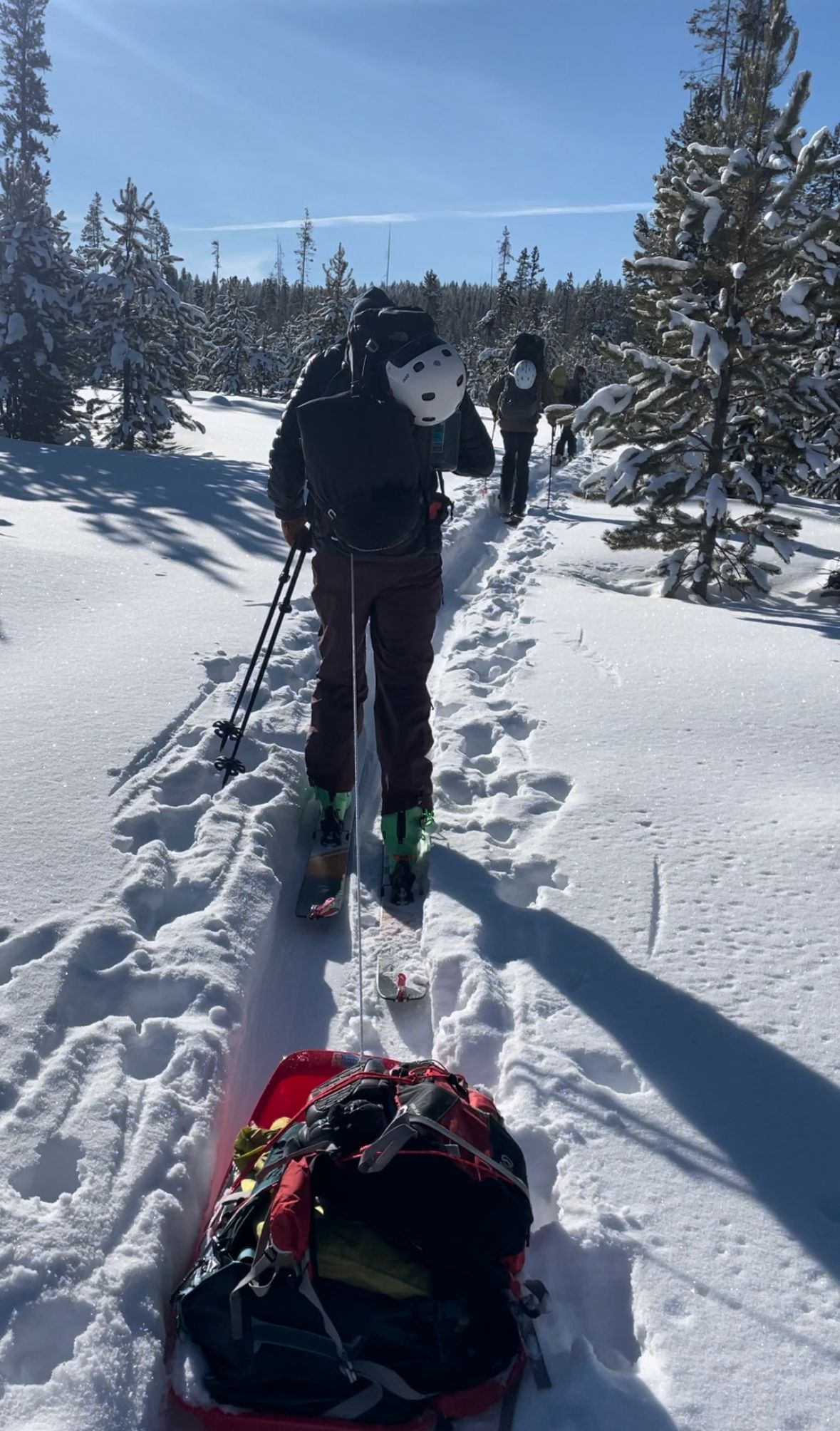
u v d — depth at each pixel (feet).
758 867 12.07
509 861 12.33
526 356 36.14
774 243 26.05
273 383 155.12
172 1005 9.34
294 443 11.98
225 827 12.30
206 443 66.69
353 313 11.81
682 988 9.89
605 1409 5.98
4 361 70.74
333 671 12.68
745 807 13.57
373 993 10.75
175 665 17.29
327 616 12.36
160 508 31.94
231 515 31.53
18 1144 7.39
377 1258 6.39
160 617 20.02
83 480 36.47
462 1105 7.20
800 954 10.43
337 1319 6.12
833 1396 6.02
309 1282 6.13
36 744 13.76
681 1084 8.64
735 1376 6.15
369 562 11.71
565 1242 7.07
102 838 11.64
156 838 12.12
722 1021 9.41
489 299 286.46
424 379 10.72
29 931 9.74
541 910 11.21
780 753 15.31
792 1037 9.21
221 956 9.91
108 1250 6.72
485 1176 6.75
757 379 26.91
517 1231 6.62
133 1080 8.24
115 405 78.23
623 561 31.55
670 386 27.09
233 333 153.58
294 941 11.64
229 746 14.60
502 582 27.40
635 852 12.39
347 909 12.17
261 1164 7.29
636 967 10.23
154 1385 6.05
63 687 15.89
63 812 12.10
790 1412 5.93
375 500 11.21
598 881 11.77
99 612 20.08
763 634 22.29
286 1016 10.44
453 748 15.53
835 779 14.42
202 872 11.29
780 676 18.95
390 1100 7.29
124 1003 9.21
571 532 36.40
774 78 26.13
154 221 74.64
